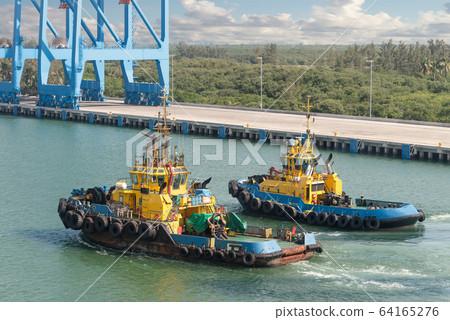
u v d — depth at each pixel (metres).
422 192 51.84
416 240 37.84
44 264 34.00
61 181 56.31
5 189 52.72
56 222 42.19
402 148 70.31
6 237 38.72
